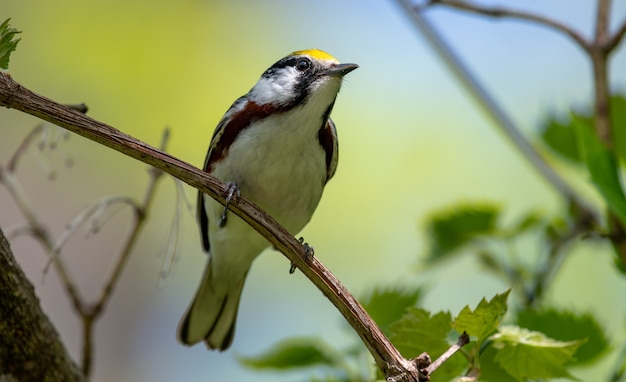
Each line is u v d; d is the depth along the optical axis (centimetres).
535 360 554
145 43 1486
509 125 932
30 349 604
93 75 1461
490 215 873
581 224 880
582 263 1241
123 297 1498
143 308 1505
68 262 1449
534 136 1016
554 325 660
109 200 741
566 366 659
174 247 659
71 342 1369
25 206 772
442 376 573
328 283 555
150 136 1458
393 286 702
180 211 661
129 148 532
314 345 683
